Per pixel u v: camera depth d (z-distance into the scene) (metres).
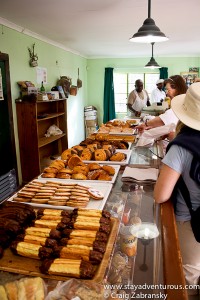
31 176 3.97
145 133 2.31
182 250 1.18
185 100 1.12
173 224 0.94
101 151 1.90
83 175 1.53
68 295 0.71
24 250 0.84
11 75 3.60
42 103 4.71
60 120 5.16
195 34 4.34
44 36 4.44
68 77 5.70
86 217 1.02
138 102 5.27
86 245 0.87
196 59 7.31
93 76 7.72
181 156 1.01
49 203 1.21
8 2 2.65
